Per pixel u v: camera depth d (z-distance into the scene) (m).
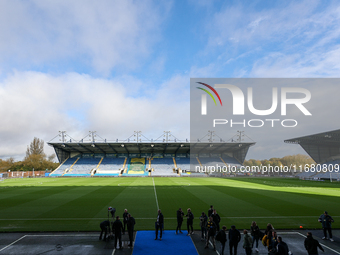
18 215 17.69
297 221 16.02
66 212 18.70
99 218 16.83
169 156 95.06
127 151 93.44
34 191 32.78
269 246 9.62
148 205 21.83
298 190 34.81
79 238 12.57
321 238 12.65
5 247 11.29
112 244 11.70
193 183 46.94
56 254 10.47
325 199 25.70
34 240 12.26
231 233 10.01
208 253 10.61
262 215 17.75
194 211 19.33
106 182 49.41
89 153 94.38
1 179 61.78
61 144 78.25
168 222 15.93
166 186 40.28
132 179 59.88
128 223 11.54
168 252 10.72
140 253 10.59
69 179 60.47
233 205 21.86
